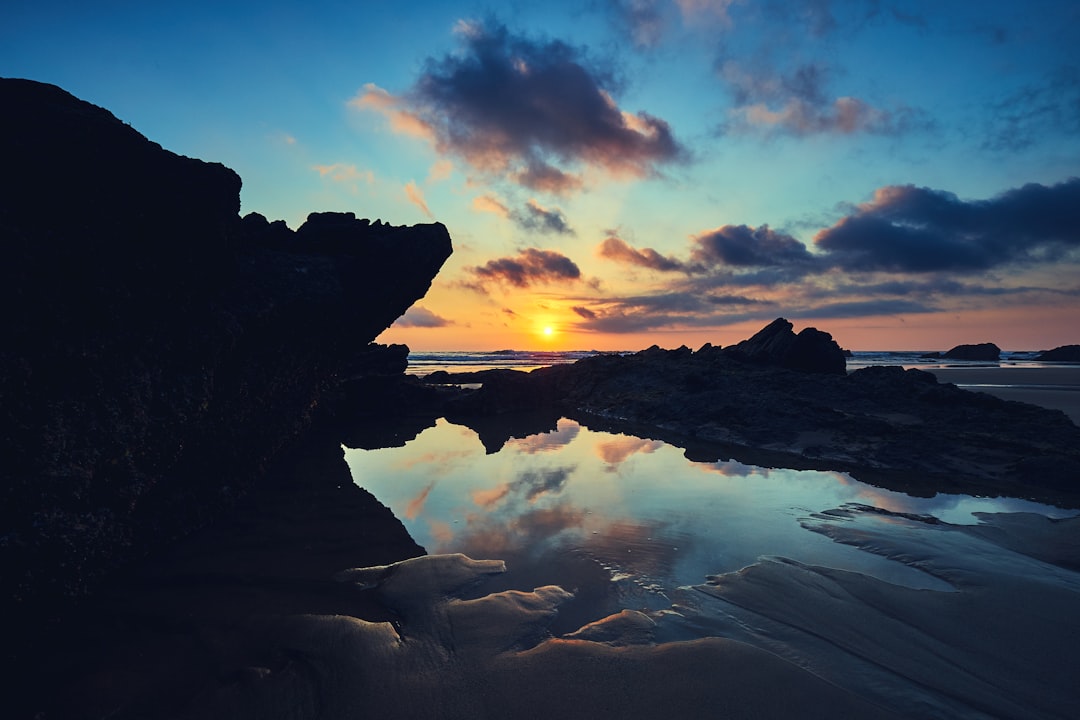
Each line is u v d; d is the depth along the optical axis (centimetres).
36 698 432
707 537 811
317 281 1152
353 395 2330
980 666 477
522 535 825
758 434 1622
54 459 516
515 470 1281
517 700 428
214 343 763
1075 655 493
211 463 883
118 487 613
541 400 2703
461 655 492
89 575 576
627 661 477
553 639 519
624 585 641
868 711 413
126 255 623
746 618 561
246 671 468
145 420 635
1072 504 979
